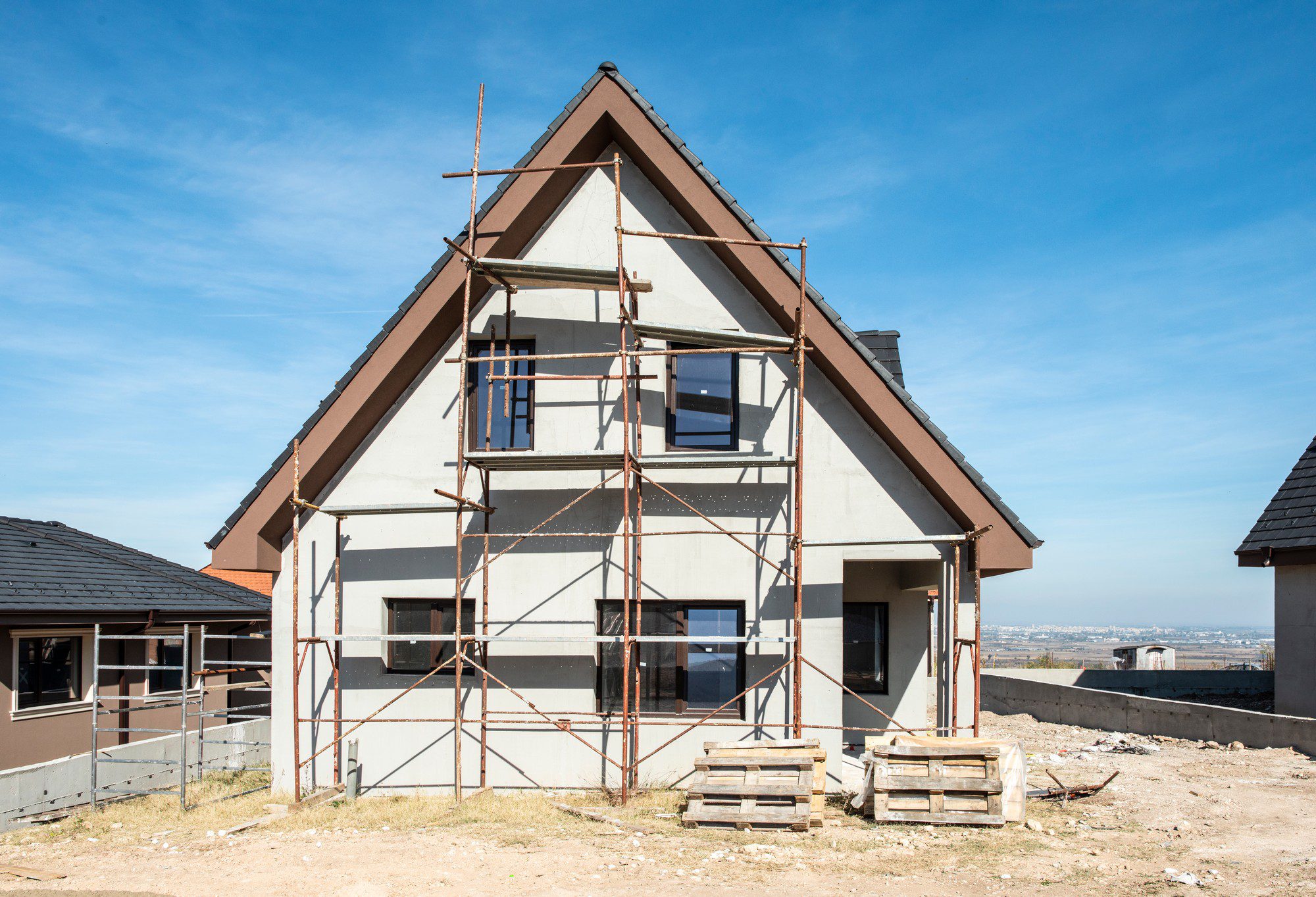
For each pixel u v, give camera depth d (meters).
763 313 12.53
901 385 14.58
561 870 8.60
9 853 10.67
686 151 12.15
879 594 14.95
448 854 9.26
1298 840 9.37
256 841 10.23
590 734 12.05
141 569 20.80
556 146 12.29
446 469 12.77
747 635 12.02
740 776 10.16
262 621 22.00
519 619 12.36
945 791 9.93
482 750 12.00
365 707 12.49
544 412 12.72
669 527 12.32
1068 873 8.27
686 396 12.73
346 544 12.76
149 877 9.14
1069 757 15.26
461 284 12.09
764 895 7.79
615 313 12.77
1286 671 17.28
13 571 17.14
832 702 11.80
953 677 11.63
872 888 7.93
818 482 12.16
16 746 15.67
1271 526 17.69
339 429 12.19
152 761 12.95
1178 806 11.00
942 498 11.72
